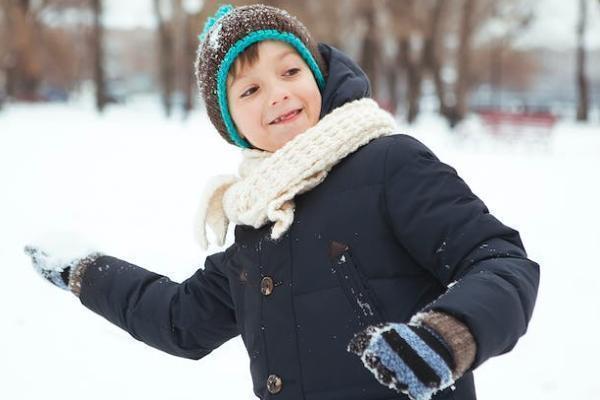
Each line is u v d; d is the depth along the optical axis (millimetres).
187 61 30359
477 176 11906
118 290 2004
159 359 3994
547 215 8352
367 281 1552
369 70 27469
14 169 11469
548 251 6570
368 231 1570
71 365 3893
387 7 27031
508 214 8414
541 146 19047
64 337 4262
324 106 1760
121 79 73688
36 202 8453
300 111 1763
